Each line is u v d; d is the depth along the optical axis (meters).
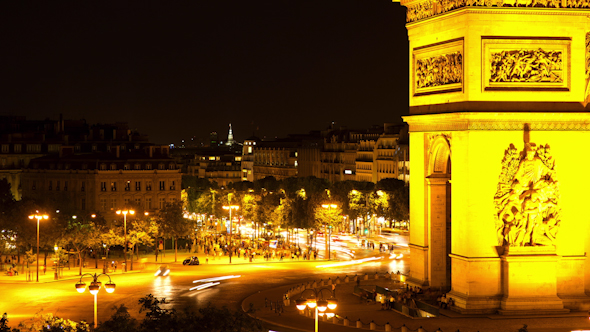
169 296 144.25
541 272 107.56
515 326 99.88
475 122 107.38
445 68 112.50
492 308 107.19
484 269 107.56
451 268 111.75
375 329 103.50
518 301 106.56
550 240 108.62
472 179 107.31
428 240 120.31
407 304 114.12
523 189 108.19
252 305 116.81
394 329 101.19
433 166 118.81
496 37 107.69
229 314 79.75
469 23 107.25
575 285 110.88
